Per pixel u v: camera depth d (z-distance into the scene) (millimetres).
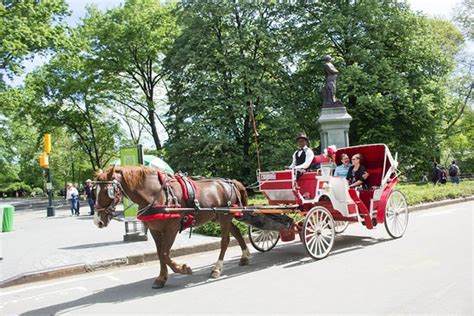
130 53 35469
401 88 26562
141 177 7215
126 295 7043
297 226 8867
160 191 7324
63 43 25078
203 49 27500
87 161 60531
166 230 7418
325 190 9055
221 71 27203
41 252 11086
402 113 27719
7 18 23125
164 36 35156
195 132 25719
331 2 29797
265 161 26578
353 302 5754
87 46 27625
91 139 44219
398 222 10703
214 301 6312
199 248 10602
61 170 67500
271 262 8805
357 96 27344
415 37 29516
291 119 26984
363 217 10078
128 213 12000
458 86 42406
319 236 8781
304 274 7531
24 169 71750
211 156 26703
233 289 6910
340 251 9320
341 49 30141
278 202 9656
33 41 23078
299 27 29547
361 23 29109
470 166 47781
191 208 7594
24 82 26562
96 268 9258
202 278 7848
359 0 29188
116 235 13945
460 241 9484
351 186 10203
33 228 18188
